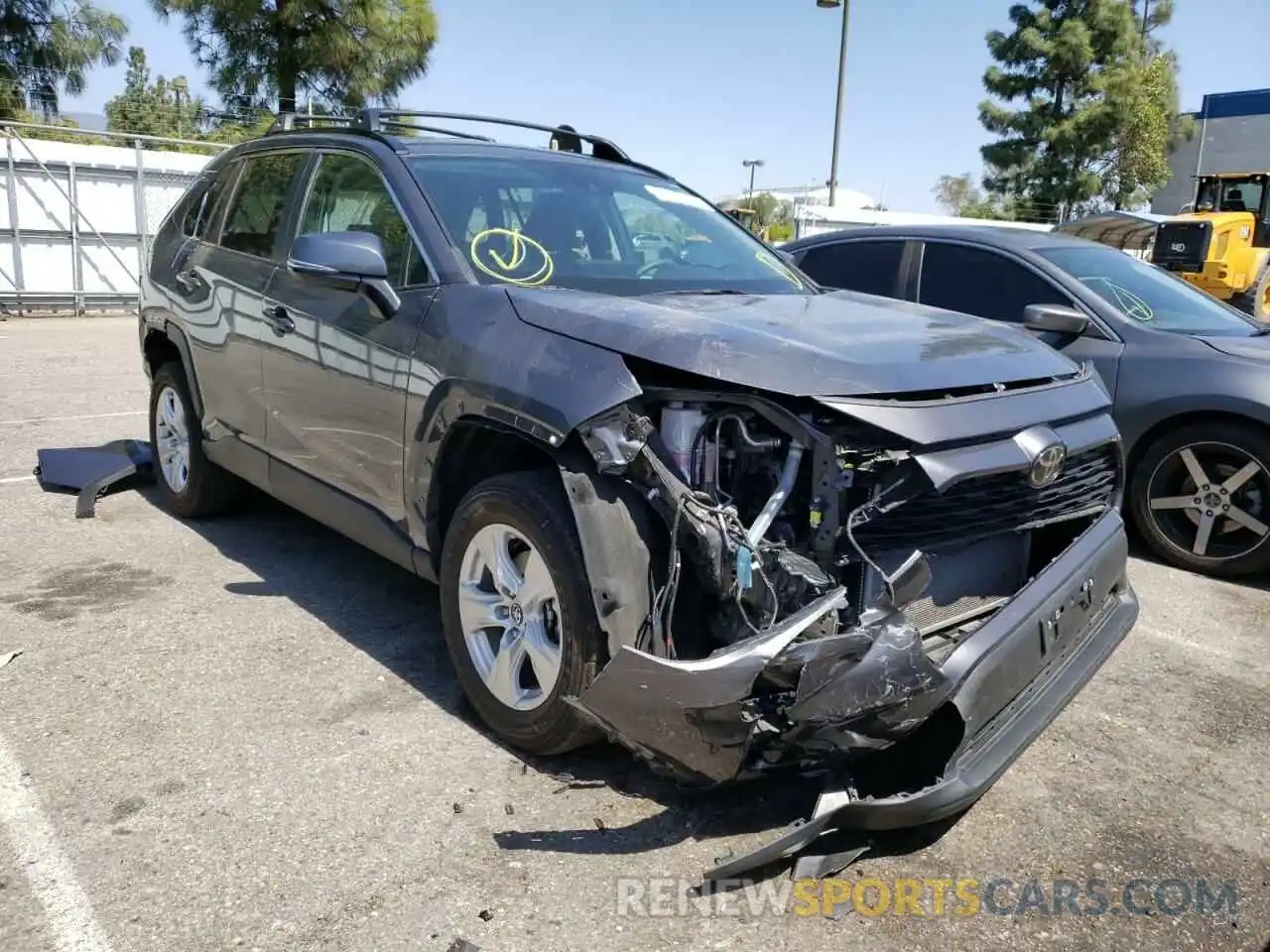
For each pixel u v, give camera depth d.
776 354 2.76
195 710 3.47
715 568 2.58
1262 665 4.30
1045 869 2.85
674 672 2.47
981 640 2.76
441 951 2.40
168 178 17.62
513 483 3.11
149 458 6.27
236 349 4.65
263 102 22.38
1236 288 16.52
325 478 4.12
